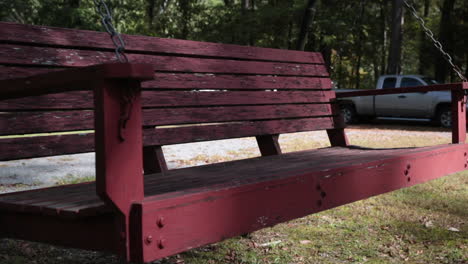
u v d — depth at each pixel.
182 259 3.30
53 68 2.58
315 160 3.05
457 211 4.70
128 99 1.52
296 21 23.23
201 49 3.44
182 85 3.22
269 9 23.91
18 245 3.53
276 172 2.43
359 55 28.81
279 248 3.54
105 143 1.47
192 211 1.66
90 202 1.78
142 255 1.50
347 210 4.70
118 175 1.51
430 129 15.74
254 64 3.88
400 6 20.73
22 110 2.41
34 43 2.52
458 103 3.61
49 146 2.49
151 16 32.84
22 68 2.45
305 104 4.30
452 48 24.14
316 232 3.97
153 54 3.11
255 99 3.80
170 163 8.00
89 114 2.69
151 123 3.00
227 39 26.80
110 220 1.60
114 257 3.30
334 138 4.59
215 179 2.36
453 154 3.42
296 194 2.13
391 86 17.12
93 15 24.58
